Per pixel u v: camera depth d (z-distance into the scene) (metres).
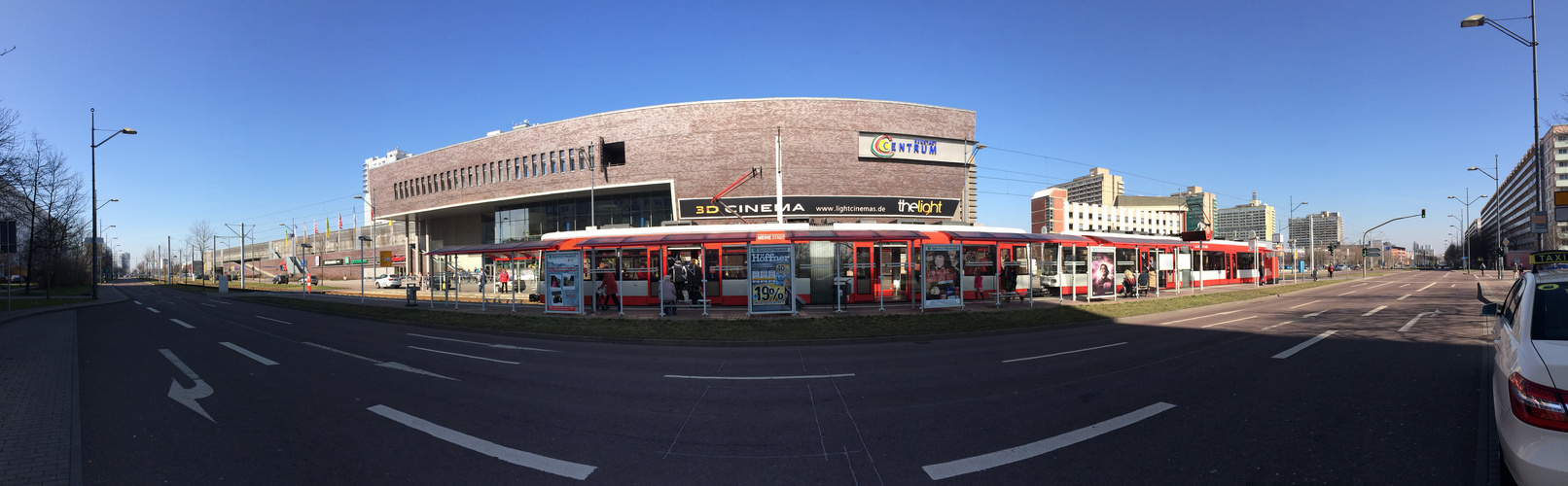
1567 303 4.21
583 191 42.16
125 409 6.89
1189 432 5.57
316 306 25.53
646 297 21.55
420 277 51.00
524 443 5.53
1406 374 7.99
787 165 38.00
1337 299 23.39
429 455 5.18
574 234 25.41
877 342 13.23
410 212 52.53
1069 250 26.31
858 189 38.38
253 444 5.51
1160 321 16.20
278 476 4.65
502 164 45.03
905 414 6.53
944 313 18.09
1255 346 10.96
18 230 36.19
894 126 39.00
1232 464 4.67
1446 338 11.39
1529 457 3.45
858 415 6.53
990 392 7.58
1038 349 11.45
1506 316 5.55
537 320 17.81
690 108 38.94
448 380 8.77
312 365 10.10
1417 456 4.77
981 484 4.36
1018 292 23.70
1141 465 4.70
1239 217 88.88
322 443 5.53
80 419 6.45
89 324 18.78
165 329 17.06
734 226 22.17
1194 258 34.66
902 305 20.86
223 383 8.49
